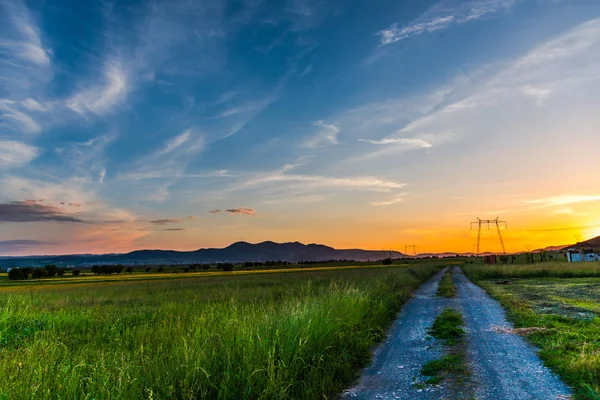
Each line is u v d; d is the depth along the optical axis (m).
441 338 11.55
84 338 11.70
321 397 6.75
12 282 74.81
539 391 6.65
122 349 9.04
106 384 5.65
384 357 9.65
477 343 10.64
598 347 9.19
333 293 15.27
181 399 5.82
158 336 10.00
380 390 7.16
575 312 15.58
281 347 7.38
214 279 56.12
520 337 11.19
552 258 78.81
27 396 5.14
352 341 9.87
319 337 8.93
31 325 13.82
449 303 20.41
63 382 5.62
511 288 28.14
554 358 8.44
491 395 6.60
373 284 24.91
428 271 54.44
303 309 10.16
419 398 6.64
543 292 24.36
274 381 6.21
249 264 170.12
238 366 6.55
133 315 15.95
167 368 6.47
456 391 6.87
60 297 28.50
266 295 22.06
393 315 16.23
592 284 29.27
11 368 6.46
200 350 6.84
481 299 21.94
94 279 82.19
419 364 8.84
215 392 6.14
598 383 6.65
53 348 8.05
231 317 9.90
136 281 65.19
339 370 7.91
